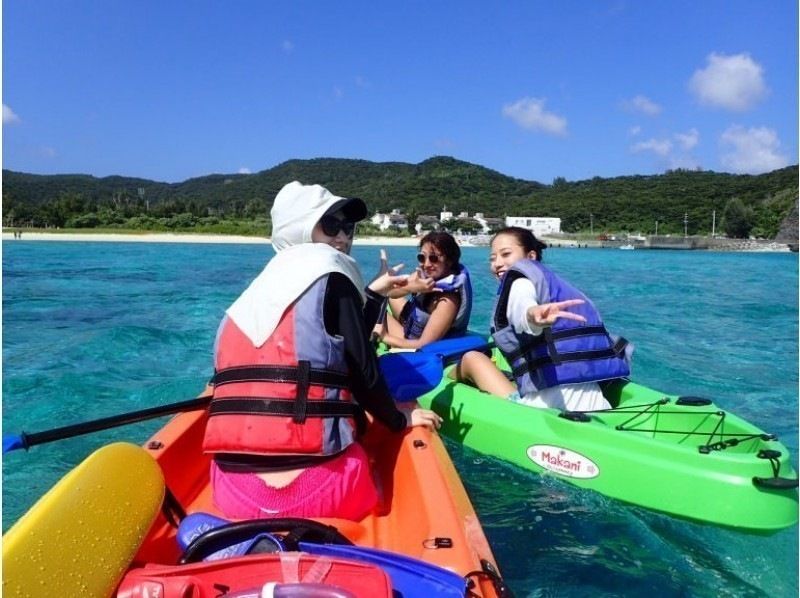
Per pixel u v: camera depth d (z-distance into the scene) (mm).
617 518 2732
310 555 1472
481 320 8414
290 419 1918
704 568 2365
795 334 7820
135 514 1604
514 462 3131
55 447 3695
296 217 2283
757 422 4414
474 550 1724
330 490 1963
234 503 1933
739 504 2508
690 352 6668
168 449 2320
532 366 3301
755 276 17250
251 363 1970
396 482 2367
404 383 3072
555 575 2312
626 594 2199
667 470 2662
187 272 15992
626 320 8867
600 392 3357
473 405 3385
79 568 1386
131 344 6586
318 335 1985
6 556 1271
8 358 5863
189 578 1430
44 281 13188
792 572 2342
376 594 1401
